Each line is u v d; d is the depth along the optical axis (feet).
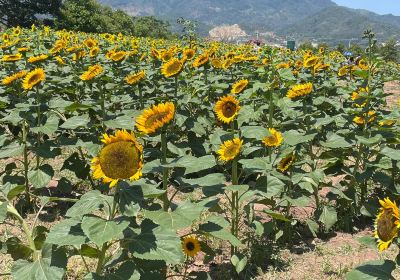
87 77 11.09
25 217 10.69
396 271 8.45
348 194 10.37
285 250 9.24
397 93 35.24
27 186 10.93
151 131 6.19
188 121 12.26
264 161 8.46
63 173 13.75
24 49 16.34
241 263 7.92
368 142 9.02
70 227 5.58
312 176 9.42
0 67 18.67
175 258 5.50
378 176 10.14
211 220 7.16
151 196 5.74
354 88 14.47
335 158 11.21
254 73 16.84
